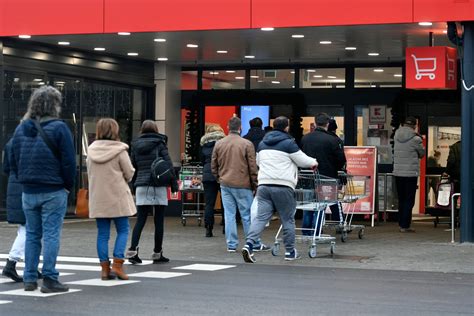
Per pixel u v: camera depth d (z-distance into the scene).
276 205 14.58
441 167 24.42
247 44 21.42
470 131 17.16
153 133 14.45
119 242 12.45
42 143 10.95
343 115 24.94
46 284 11.11
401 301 10.56
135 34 19.66
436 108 24.31
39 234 11.27
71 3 19.41
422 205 24.89
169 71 25.95
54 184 11.02
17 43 21.31
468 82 17.11
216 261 14.77
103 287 11.60
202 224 22.50
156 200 14.27
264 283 12.08
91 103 23.95
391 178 23.66
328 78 25.09
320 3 17.73
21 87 21.64
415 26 17.97
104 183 12.31
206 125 26.11
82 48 22.78
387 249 16.59
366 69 24.77
